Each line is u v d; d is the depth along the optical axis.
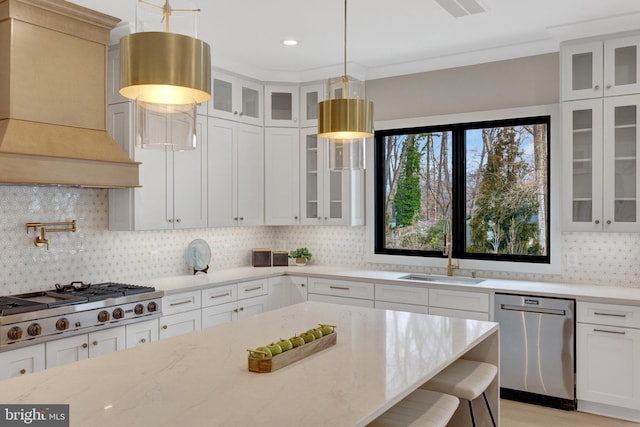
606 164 3.89
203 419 1.55
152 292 3.84
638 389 3.56
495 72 4.67
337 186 5.21
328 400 1.72
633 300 3.54
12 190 3.66
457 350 2.32
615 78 3.87
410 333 2.64
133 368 2.07
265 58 4.84
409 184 5.18
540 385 3.90
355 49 4.57
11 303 3.27
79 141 3.47
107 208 4.29
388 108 5.23
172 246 4.84
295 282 5.12
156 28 1.62
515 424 3.58
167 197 4.36
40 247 3.83
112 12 3.72
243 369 2.05
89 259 4.15
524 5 3.57
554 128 4.35
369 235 5.32
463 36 4.23
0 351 2.91
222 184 4.88
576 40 3.99
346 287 4.79
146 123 1.71
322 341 2.33
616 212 3.88
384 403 1.70
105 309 3.50
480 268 4.71
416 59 4.89
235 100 5.02
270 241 6.00
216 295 4.45
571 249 4.32
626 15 3.70
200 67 1.64
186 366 2.09
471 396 2.45
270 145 5.36
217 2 3.50
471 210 4.84
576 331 3.78
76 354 3.33
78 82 3.56
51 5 3.36
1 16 3.24
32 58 3.31
